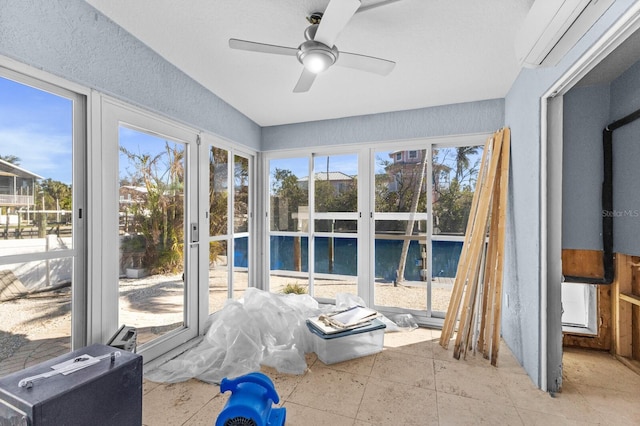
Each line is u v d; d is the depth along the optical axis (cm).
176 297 265
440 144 329
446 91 286
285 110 339
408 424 173
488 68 241
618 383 214
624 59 207
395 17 181
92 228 190
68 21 169
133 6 177
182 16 184
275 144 389
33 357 165
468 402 194
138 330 231
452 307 281
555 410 186
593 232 249
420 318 330
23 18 149
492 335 247
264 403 130
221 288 326
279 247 396
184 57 233
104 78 190
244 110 340
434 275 332
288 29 195
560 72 175
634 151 222
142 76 216
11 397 101
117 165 207
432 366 241
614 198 240
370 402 194
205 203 294
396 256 346
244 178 372
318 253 380
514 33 196
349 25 189
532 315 217
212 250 311
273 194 398
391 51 218
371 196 352
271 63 240
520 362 242
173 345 256
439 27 190
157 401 191
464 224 321
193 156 279
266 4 172
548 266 202
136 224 228
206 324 295
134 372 128
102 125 195
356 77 259
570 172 252
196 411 182
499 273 249
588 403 192
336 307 323
